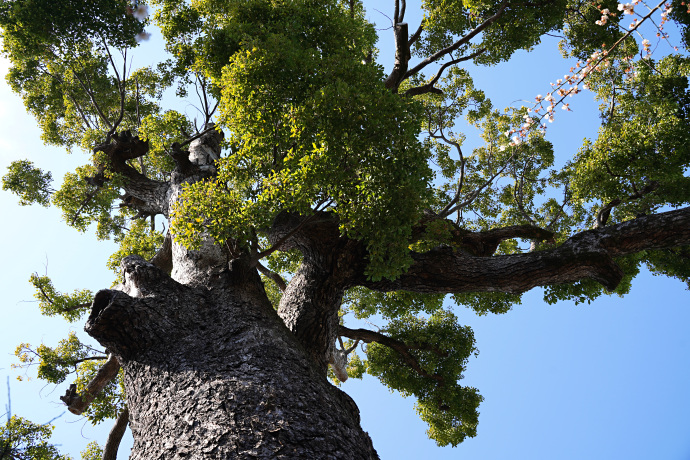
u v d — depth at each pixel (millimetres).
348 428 3949
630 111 8664
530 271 6109
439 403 8883
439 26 9211
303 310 6402
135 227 9852
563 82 4918
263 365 4305
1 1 8078
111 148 8242
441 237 6473
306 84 5613
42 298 8719
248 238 5133
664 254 8992
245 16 7242
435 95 10711
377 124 5027
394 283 6633
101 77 10625
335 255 6562
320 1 7652
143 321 4785
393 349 8742
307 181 4840
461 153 9445
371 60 9297
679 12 7348
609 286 5957
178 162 7578
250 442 3445
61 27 8141
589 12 8820
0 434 6461
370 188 5199
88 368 7801
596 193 7715
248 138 5453
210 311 5152
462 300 9234
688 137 7184
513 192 10445
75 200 9172
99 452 8375
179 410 3883
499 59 9625
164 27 8695
